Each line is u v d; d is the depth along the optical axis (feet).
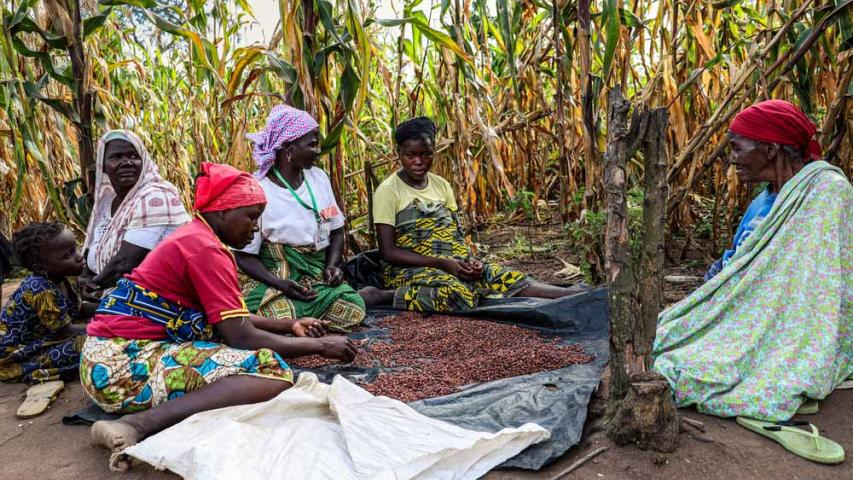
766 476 6.19
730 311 8.15
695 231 16.63
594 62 14.23
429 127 12.30
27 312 9.29
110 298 7.73
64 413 8.25
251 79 13.19
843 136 12.12
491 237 18.74
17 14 11.69
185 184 19.56
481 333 10.68
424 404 7.79
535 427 6.61
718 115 12.53
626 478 6.21
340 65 16.55
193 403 6.95
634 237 12.32
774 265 7.94
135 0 12.23
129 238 9.97
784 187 8.16
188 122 20.65
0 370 9.41
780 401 7.23
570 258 15.85
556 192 22.31
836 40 12.79
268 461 6.22
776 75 12.67
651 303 6.78
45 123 15.57
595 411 7.53
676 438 6.67
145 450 6.29
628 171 15.84
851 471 6.26
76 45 12.19
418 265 12.28
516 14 14.60
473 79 14.44
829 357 7.43
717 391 7.52
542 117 16.61
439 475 6.09
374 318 11.94
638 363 6.91
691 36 14.10
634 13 13.50
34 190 16.89
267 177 11.41
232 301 7.55
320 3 12.05
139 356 7.43
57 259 9.19
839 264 7.68
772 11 12.39
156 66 20.92
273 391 7.27
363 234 16.71
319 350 7.98
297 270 11.30
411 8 15.03
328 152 13.01
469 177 15.35
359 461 6.20
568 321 10.70
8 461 6.92
